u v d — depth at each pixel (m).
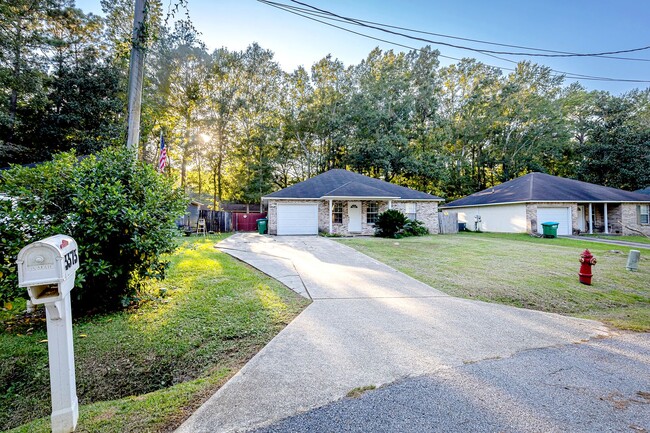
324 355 2.88
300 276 6.11
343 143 28.00
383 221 14.83
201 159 28.23
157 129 22.39
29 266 1.73
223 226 21.02
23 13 15.22
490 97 30.25
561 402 2.18
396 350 3.01
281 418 1.94
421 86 28.06
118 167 4.38
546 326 3.82
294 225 16.58
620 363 2.84
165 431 1.81
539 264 7.77
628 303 5.18
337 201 16.92
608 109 25.41
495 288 5.60
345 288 5.37
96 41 18.75
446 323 3.82
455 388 2.34
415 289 5.42
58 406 1.81
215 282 5.34
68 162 4.10
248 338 3.31
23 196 3.68
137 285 4.38
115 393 2.51
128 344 3.13
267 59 27.94
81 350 3.01
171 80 22.91
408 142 26.73
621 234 17.41
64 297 1.84
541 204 16.72
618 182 24.91
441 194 29.14
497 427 1.88
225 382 2.42
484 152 31.33
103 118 17.77
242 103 26.78
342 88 29.52
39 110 16.41
